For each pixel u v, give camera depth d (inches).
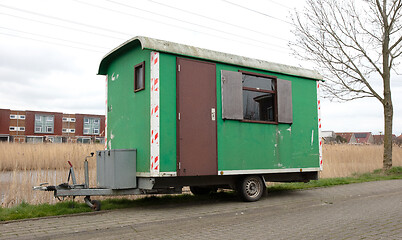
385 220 239.8
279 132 355.6
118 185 277.1
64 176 352.8
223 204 313.4
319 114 397.4
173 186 293.1
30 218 243.0
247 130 330.0
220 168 306.8
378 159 663.1
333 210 283.9
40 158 506.9
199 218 251.4
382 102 609.0
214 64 314.2
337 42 604.4
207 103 305.0
